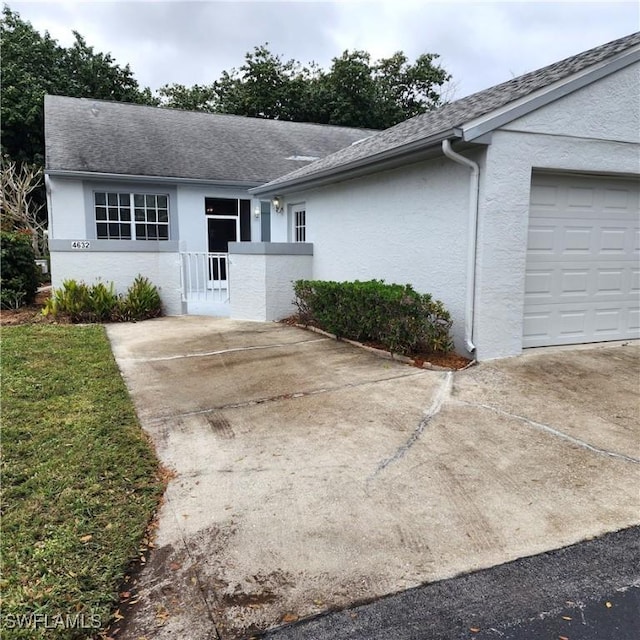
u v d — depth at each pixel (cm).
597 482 319
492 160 548
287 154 1596
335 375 552
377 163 677
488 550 254
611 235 644
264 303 905
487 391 488
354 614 214
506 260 575
